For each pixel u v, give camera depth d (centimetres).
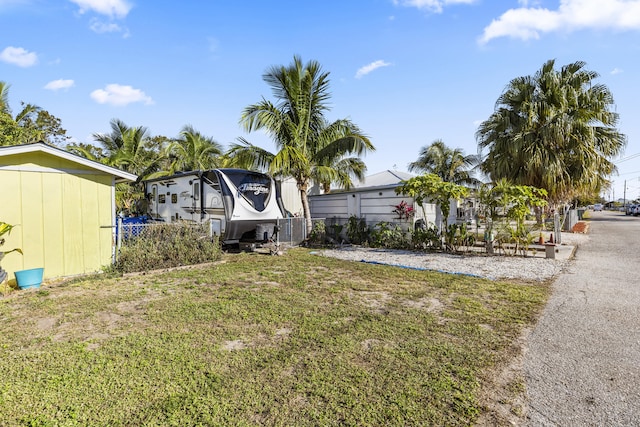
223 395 255
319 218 1459
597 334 375
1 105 1566
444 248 1012
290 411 237
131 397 252
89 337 367
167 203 1278
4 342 353
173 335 369
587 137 1327
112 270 694
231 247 1078
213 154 2144
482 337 366
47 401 246
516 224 921
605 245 1128
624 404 245
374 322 410
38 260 641
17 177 622
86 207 699
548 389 265
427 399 251
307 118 1212
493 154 1511
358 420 227
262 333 378
